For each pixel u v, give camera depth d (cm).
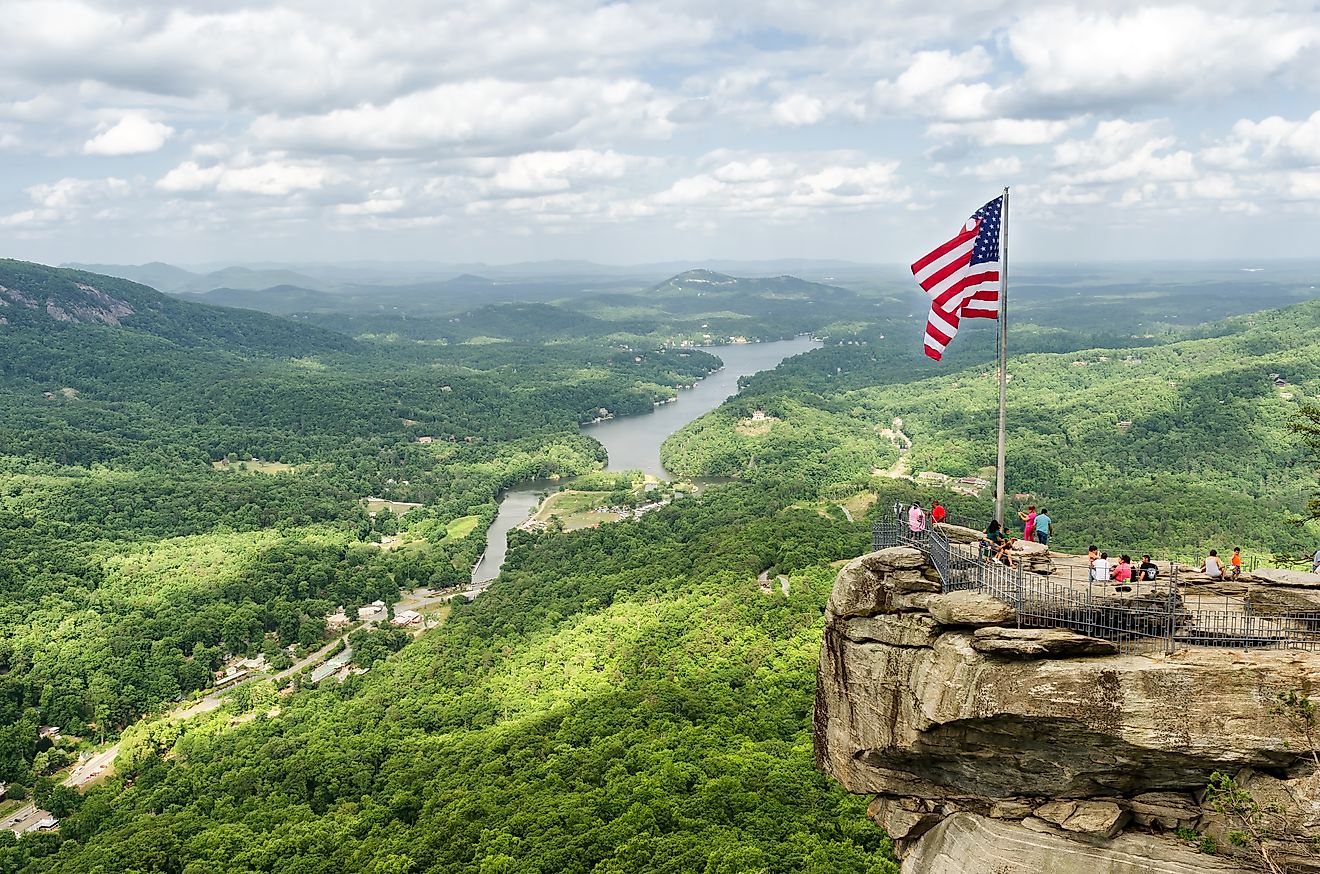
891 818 4244
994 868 3706
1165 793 3581
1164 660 3481
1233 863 3375
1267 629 3706
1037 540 4962
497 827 8288
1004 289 4841
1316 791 3195
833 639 4547
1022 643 3616
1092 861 3566
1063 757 3638
